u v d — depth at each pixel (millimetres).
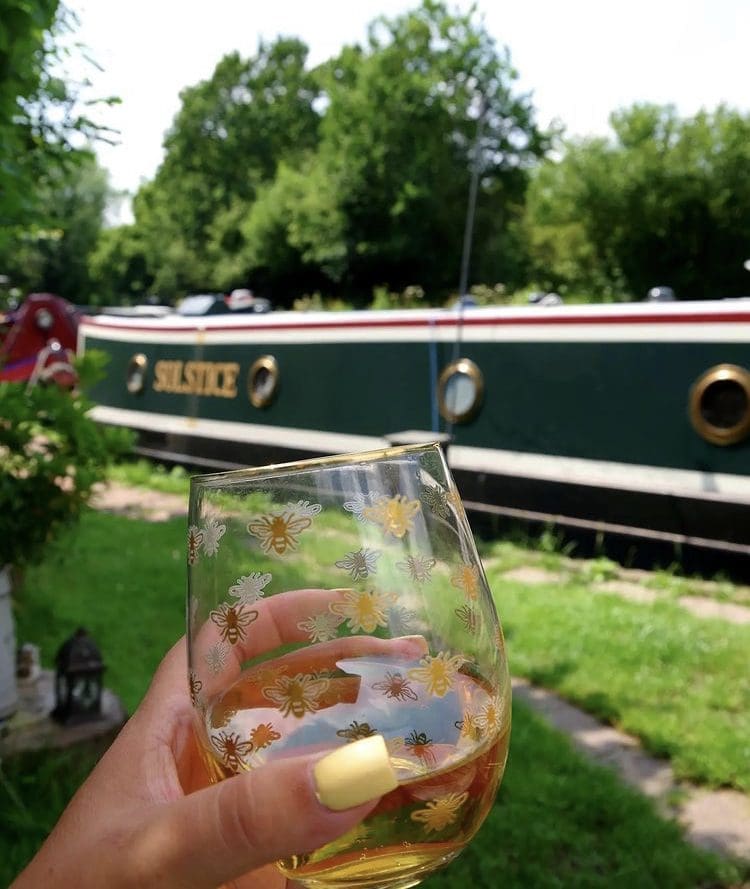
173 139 51250
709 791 4133
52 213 4629
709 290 28250
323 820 940
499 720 1038
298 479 1026
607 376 7316
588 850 3623
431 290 32875
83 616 5953
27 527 3838
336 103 34375
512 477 7773
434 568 1032
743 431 6633
